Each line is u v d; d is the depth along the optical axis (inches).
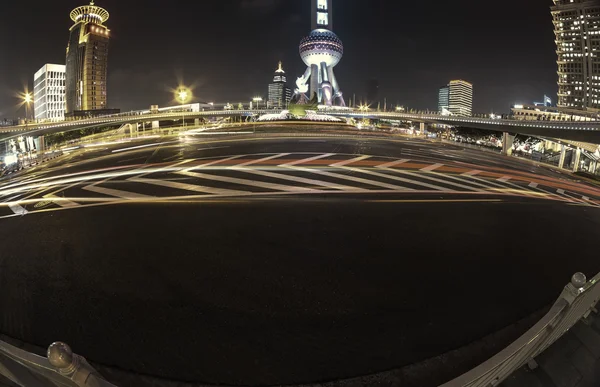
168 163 886.4
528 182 884.6
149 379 158.9
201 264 279.7
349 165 855.7
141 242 329.7
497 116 3698.3
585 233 420.8
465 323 204.8
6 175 1104.8
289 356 174.9
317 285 247.6
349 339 188.1
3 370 135.7
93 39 7500.0
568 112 4097.0
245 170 751.1
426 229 391.5
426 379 161.0
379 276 265.0
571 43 5497.1
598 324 200.5
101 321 201.6
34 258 293.0
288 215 427.8
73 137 4271.7
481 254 321.4
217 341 185.2
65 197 545.0
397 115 4707.2
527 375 166.1
